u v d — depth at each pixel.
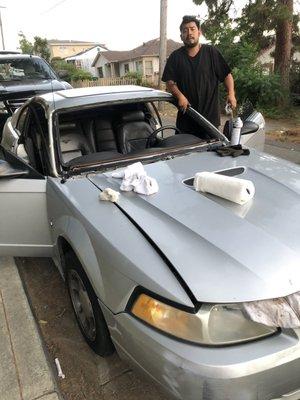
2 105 7.31
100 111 3.65
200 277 1.74
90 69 58.94
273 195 2.35
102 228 2.14
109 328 1.99
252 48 13.61
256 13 12.87
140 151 3.11
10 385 2.29
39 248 2.96
